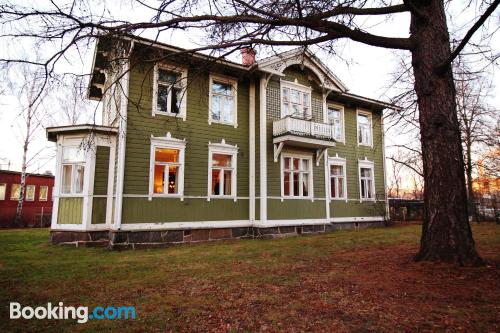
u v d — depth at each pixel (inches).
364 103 705.6
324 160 594.6
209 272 250.2
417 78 252.4
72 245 419.2
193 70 261.4
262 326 138.9
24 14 155.3
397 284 188.9
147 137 434.6
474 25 191.0
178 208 450.0
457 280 188.2
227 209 498.3
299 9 194.2
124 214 405.7
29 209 927.0
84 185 424.2
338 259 282.7
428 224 237.0
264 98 524.4
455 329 128.2
